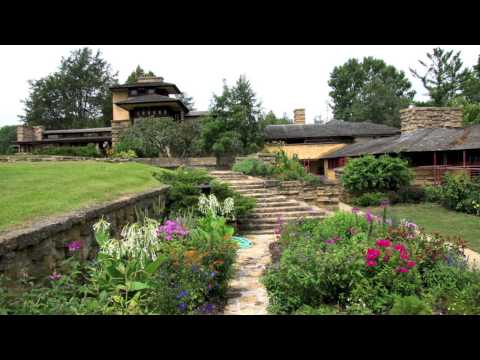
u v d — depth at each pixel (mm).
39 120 50719
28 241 3418
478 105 32031
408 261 4133
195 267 4371
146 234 3836
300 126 31641
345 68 56875
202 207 6895
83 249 4641
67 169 9266
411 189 13742
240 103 24922
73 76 52281
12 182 6676
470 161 15828
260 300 4684
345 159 21188
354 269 4117
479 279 4137
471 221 10016
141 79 31531
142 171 11180
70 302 3141
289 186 13750
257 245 8227
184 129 21984
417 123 18672
